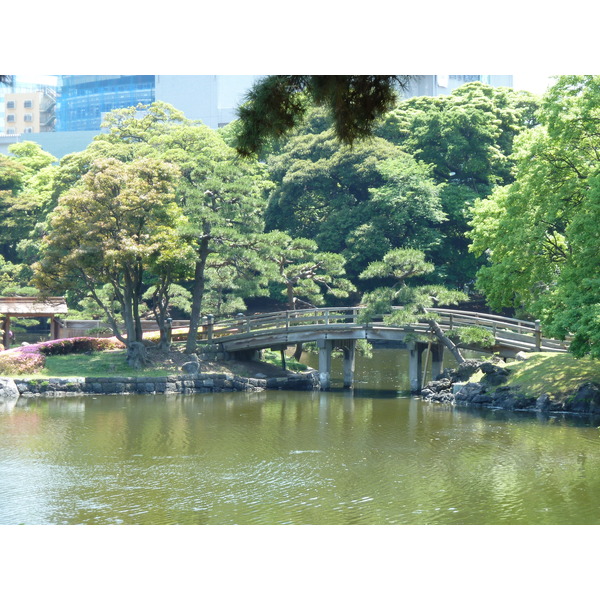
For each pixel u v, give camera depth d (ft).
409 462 58.70
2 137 317.22
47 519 44.24
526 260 87.71
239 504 47.50
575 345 72.69
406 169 157.28
